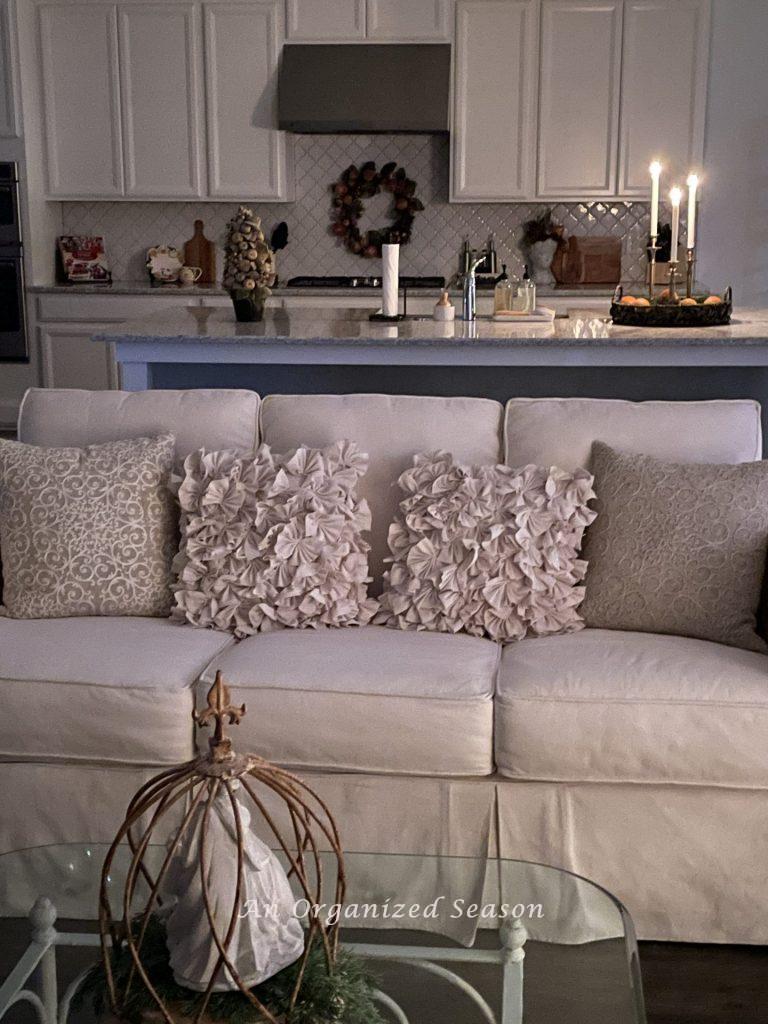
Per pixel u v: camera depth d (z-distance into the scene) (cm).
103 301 659
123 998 149
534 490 277
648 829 240
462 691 239
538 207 685
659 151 641
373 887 187
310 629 275
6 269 661
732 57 643
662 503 272
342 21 640
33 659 251
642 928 245
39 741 247
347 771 243
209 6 641
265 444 294
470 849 243
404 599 276
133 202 698
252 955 145
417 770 240
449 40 638
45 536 282
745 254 666
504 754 237
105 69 652
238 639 275
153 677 246
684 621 266
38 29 650
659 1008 226
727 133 652
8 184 652
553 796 241
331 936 163
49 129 661
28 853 195
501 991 164
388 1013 159
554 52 633
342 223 694
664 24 627
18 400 674
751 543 264
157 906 165
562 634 271
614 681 238
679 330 419
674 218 440
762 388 427
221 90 651
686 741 231
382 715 238
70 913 179
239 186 662
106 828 250
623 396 436
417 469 284
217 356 416
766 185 655
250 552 274
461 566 274
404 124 641
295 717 240
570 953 173
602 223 683
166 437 297
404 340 402
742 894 241
